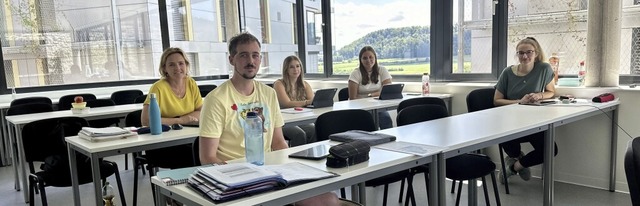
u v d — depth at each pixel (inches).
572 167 137.4
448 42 176.9
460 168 97.0
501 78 141.6
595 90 129.0
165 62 122.3
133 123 127.0
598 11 129.4
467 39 171.8
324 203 70.7
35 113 155.9
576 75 144.6
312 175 58.0
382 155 69.9
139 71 245.4
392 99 156.3
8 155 189.2
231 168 58.2
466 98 143.4
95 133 96.7
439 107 114.0
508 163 134.1
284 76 155.4
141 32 243.4
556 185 136.1
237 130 78.6
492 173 110.3
